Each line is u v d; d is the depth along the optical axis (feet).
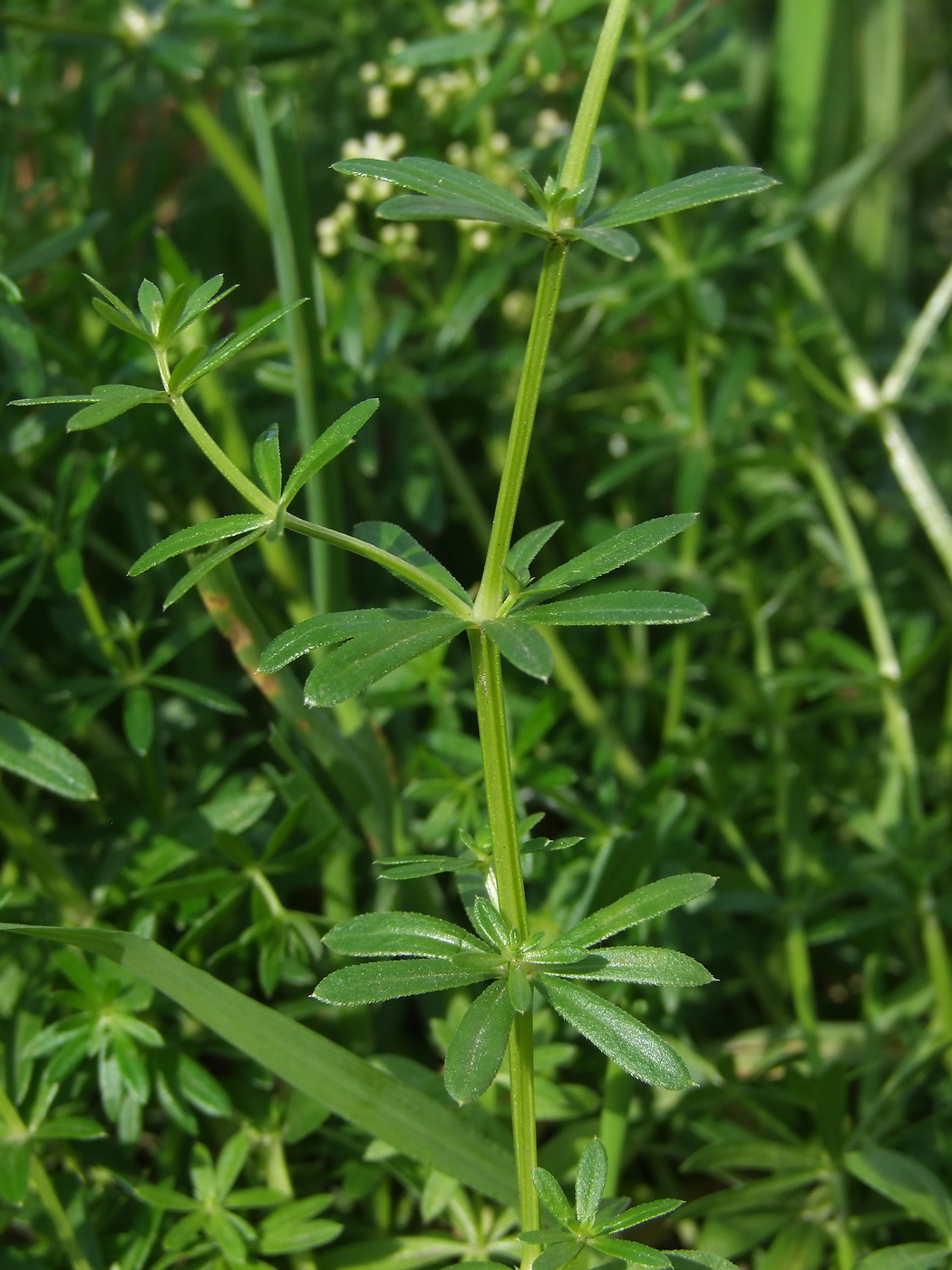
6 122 1.23
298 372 0.94
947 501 1.42
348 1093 0.78
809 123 1.44
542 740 1.09
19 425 0.99
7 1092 0.85
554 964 0.68
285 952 0.88
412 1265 0.86
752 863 1.02
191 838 0.88
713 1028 1.06
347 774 0.88
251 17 1.15
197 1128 0.84
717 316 1.10
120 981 0.84
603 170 1.39
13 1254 0.82
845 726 1.19
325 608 0.96
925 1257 0.83
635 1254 0.66
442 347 1.15
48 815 1.02
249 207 1.22
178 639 0.91
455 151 1.20
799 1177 0.88
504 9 1.12
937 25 1.66
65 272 1.02
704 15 1.57
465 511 1.19
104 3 1.22
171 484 1.10
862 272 1.51
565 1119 0.91
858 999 1.08
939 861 0.99
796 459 1.19
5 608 1.08
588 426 1.28
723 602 1.19
